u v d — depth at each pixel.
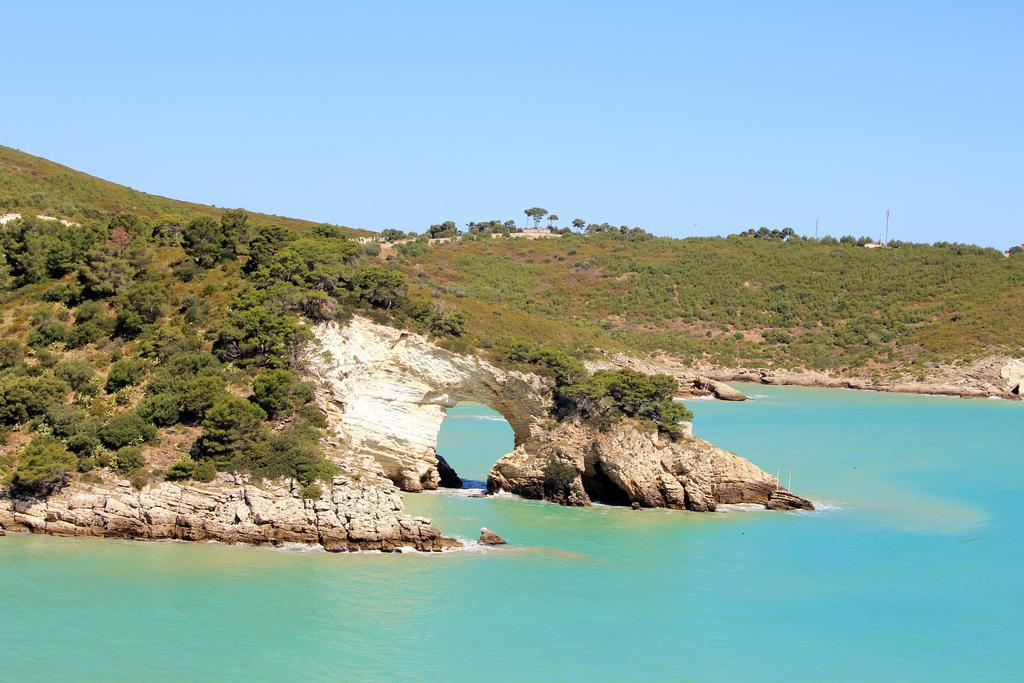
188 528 59.97
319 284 77.31
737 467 77.62
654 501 75.50
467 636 50.53
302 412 68.50
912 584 61.62
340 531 60.44
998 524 76.06
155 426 64.81
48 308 76.88
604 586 58.41
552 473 76.38
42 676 44.78
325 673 45.97
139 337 73.62
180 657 46.94
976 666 49.91
